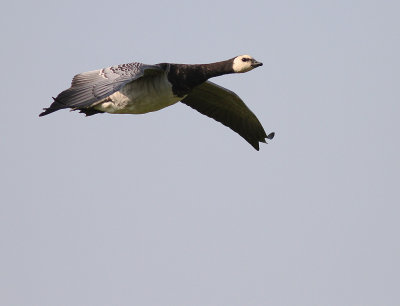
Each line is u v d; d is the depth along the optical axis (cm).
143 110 1770
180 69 1789
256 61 1880
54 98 1584
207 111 2020
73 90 1605
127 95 1734
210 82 1900
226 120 2031
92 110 1762
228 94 1942
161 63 1769
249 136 2067
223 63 1875
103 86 1588
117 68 1638
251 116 2009
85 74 1644
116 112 1759
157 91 1755
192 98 1992
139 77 1631
